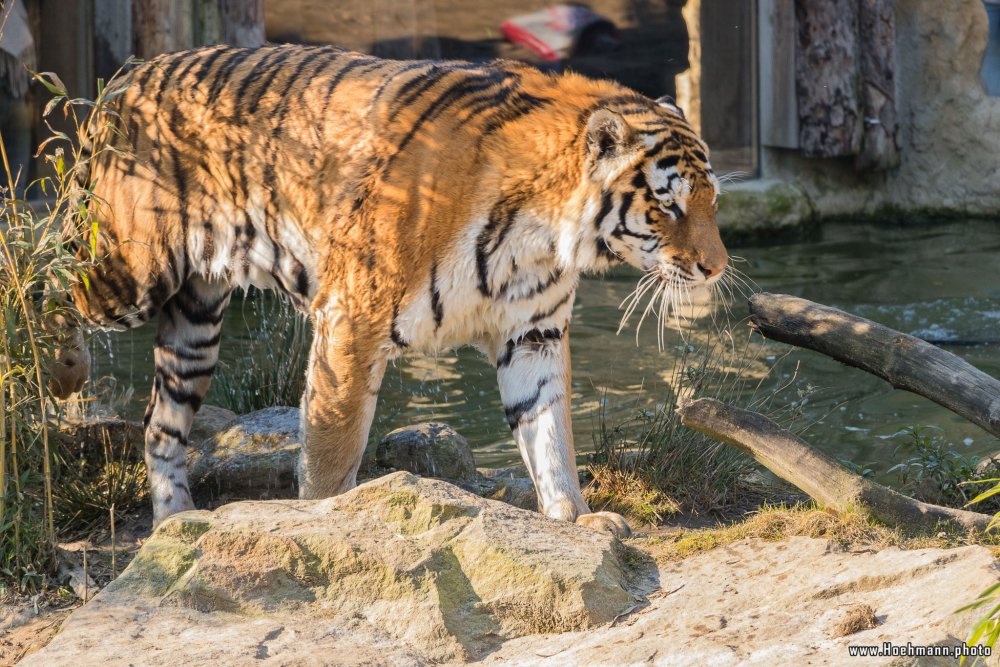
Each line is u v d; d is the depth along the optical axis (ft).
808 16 79.36
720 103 81.71
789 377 47.96
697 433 34.65
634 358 51.19
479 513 24.26
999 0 81.51
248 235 30.19
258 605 22.38
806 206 80.43
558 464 30.04
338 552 22.97
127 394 45.21
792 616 20.45
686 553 24.77
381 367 29.37
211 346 32.83
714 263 28.78
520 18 106.22
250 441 35.40
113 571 27.37
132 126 30.81
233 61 30.71
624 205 28.60
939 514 25.96
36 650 23.82
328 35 88.07
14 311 27.61
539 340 30.17
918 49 83.30
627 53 105.40
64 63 67.62
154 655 20.29
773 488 35.12
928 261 69.15
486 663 20.83
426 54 89.51
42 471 31.35
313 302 29.32
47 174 67.26
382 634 21.66
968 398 31.04
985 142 81.92
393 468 36.60
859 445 40.57
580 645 20.72
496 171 28.53
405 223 28.19
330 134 29.07
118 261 31.14
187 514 24.91
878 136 80.89
